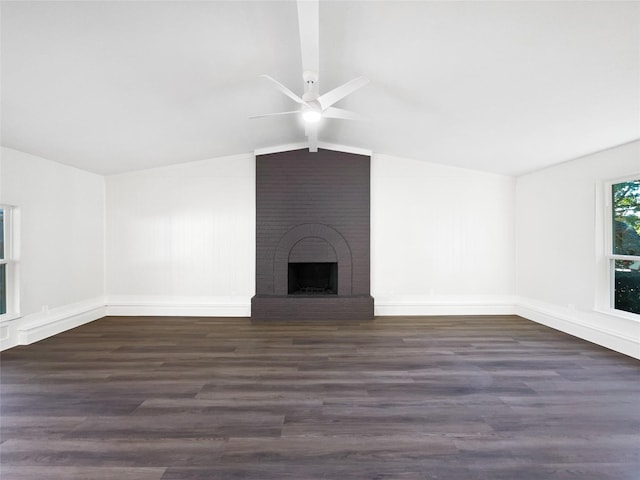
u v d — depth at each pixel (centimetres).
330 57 260
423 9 200
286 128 436
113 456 185
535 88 271
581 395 257
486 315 527
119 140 396
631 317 352
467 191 538
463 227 538
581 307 412
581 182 414
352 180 525
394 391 264
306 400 249
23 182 388
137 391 263
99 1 183
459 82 280
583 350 361
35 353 351
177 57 246
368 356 343
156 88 288
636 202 359
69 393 260
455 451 191
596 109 288
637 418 225
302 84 302
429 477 170
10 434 205
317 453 188
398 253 537
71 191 461
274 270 521
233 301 529
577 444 197
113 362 326
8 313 379
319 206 523
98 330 440
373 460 183
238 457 185
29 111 297
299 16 175
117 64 245
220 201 530
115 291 527
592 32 198
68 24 198
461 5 193
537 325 467
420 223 537
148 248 527
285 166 522
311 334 422
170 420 221
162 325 466
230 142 467
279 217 521
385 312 530
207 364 321
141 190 526
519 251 532
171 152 470
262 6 199
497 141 402
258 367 313
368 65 269
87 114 318
